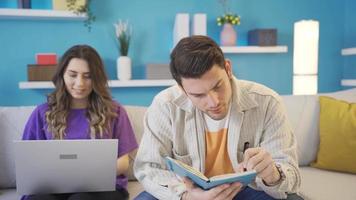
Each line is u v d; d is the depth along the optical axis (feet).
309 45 8.61
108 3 9.15
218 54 3.25
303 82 8.75
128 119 5.46
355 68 10.05
